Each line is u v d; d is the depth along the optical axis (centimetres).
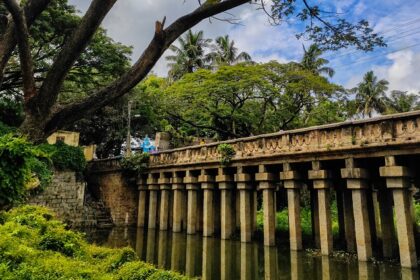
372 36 600
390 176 1045
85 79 2230
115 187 2406
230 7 433
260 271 1090
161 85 3894
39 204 2077
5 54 454
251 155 1515
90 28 394
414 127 998
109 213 2392
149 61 418
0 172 450
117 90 419
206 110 2689
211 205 1770
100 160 2638
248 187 1560
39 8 468
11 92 2295
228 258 1288
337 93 2577
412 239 1001
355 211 1129
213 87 2447
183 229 2045
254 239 1684
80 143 3519
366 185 1147
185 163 1914
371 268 1062
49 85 401
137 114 3114
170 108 2795
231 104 2656
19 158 468
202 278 1023
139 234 1938
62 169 2325
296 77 2438
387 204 1255
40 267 511
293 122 2778
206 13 425
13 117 2302
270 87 2341
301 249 1319
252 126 2745
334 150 1190
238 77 2434
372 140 1094
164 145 2961
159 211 2264
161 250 1455
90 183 2720
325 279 980
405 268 974
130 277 584
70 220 2123
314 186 1273
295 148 1336
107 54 2091
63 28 1891
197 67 3650
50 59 2036
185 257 1316
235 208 1862
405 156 1062
